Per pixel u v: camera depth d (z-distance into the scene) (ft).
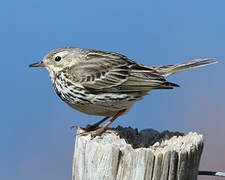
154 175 24.34
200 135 29.68
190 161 25.68
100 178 24.98
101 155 25.00
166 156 24.45
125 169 24.47
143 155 24.21
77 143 27.22
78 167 26.81
